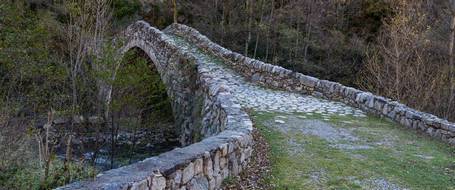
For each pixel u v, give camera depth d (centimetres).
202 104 1149
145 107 1603
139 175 355
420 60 1892
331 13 3016
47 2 2138
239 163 583
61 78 1256
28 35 1116
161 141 1633
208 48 1747
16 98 1014
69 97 1309
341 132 895
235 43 2897
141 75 1463
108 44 1457
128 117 1546
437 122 883
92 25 1650
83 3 1691
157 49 1752
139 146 1566
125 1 2919
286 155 698
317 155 709
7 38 1055
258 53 2867
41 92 1152
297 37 2780
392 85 1898
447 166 684
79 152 1287
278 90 1364
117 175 354
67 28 1603
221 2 3053
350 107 1180
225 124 719
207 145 501
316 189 550
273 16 2933
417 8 2203
